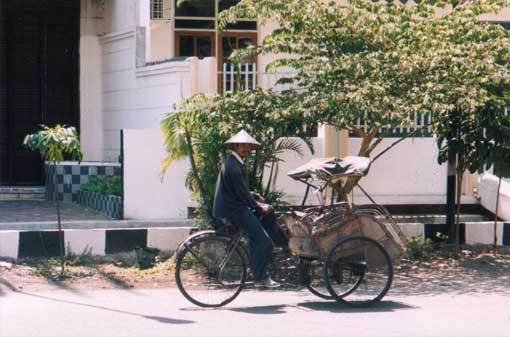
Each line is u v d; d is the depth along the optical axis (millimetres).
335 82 13734
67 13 19297
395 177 16875
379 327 9547
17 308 10328
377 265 11023
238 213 10867
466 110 13898
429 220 16578
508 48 13805
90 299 11078
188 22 20234
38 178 19125
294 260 11539
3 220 15391
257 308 10703
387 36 14047
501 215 16703
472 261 14352
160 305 10766
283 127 13695
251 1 14141
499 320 10047
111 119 19062
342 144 16297
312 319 9992
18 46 18984
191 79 16125
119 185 16656
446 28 14273
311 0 14375
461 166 14977
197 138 13758
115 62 18750
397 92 13609
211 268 10891
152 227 15383
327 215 11039
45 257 13398
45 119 19203
